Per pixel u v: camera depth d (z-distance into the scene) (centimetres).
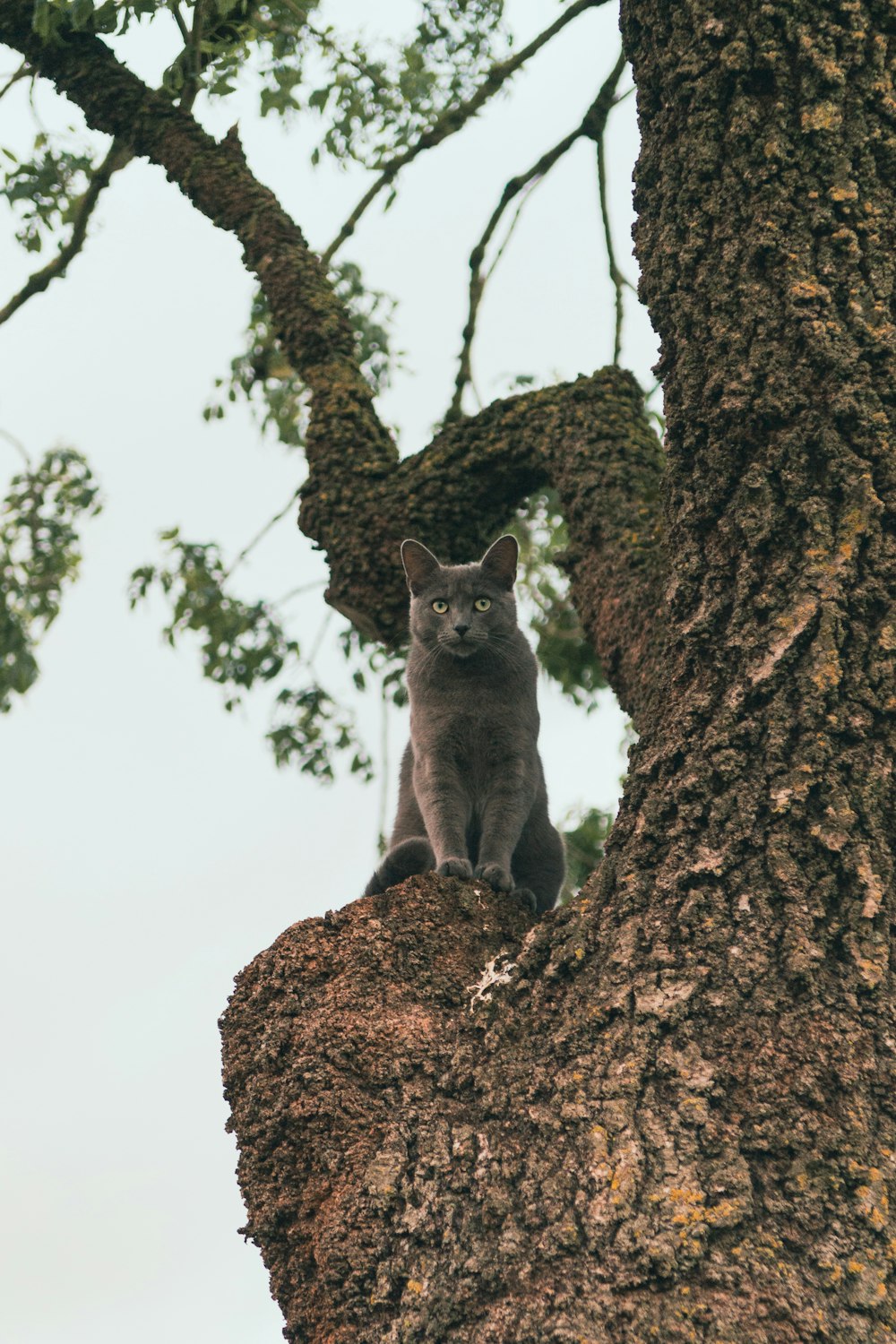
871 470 359
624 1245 276
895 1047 300
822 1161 283
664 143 418
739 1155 287
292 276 641
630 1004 318
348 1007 357
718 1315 262
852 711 339
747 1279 267
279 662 902
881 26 396
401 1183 309
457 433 589
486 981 355
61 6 617
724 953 319
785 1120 290
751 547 367
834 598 349
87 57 664
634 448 543
